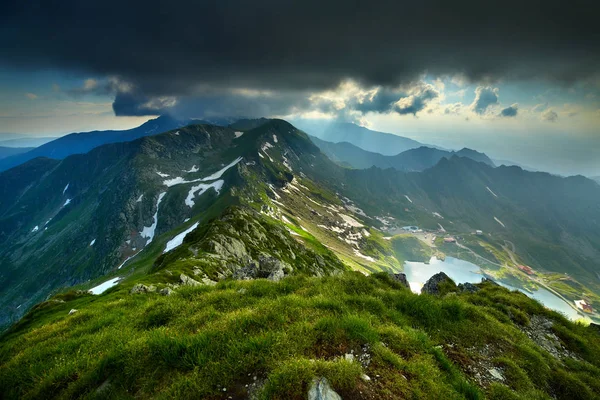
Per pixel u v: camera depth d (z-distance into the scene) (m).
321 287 14.12
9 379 8.77
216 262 67.75
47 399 7.58
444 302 13.95
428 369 8.36
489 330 12.77
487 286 26.06
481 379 9.79
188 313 11.22
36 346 11.66
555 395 10.91
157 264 86.50
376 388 6.96
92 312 15.80
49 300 44.50
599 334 18.22
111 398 6.68
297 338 8.16
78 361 8.73
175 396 6.27
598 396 11.07
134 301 17.50
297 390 6.34
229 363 7.07
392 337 9.60
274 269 38.53
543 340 16.48
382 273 19.98
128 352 7.82
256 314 9.35
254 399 6.28
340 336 8.59
